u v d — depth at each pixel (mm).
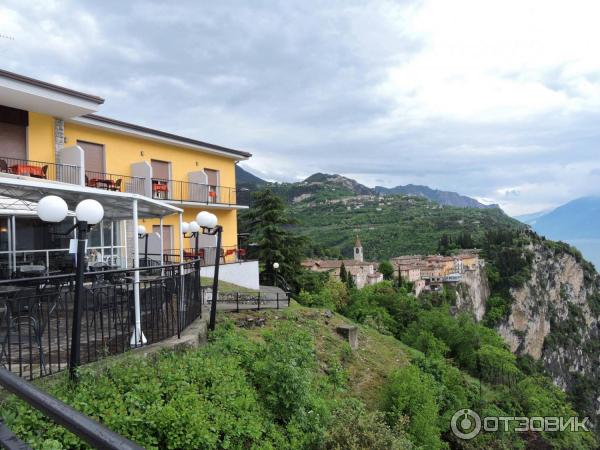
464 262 105875
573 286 116375
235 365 7418
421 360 18969
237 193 26047
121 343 6551
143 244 16547
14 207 9555
